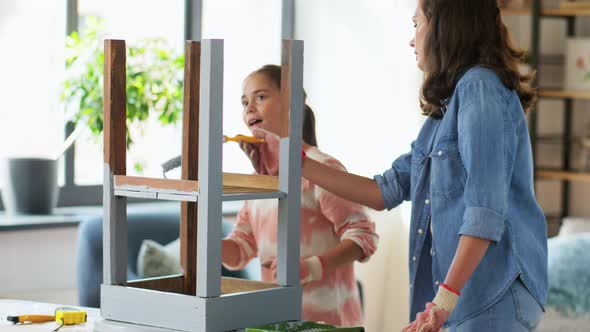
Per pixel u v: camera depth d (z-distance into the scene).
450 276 1.91
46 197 3.84
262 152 2.51
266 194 1.91
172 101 4.03
